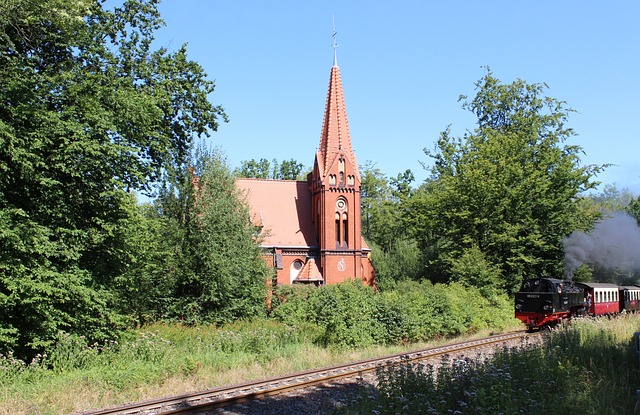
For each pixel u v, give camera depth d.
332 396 15.12
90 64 25.19
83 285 20.59
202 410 13.29
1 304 17.88
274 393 15.32
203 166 33.22
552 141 54.53
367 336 26.33
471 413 11.73
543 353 16.88
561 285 34.22
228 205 31.77
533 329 33.88
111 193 20.95
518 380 14.10
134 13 30.12
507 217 48.41
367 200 81.25
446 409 11.88
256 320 30.14
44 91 20.52
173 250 30.30
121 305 25.22
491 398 11.99
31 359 19.50
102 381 16.00
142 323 27.61
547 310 33.03
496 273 42.00
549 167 51.97
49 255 19.23
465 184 50.03
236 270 30.77
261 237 36.09
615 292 41.38
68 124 19.69
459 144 57.44
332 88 56.03
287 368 19.83
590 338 20.45
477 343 26.36
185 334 23.78
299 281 52.22
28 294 18.38
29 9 21.00
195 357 19.66
